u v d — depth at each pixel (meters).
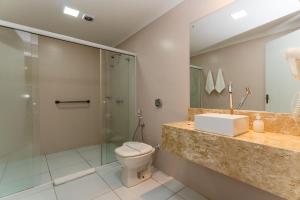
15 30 1.68
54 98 2.76
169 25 1.93
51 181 1.85
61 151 2.84
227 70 1.44
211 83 1.55
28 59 1.87
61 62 2.82
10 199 1.55
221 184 1.47
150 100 2.26
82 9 1.92
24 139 1.90
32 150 1.91
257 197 1.24
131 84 2.62
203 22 1.59
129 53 2.48
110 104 2.80
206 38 1.57
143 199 1.56
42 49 2.63
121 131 2.78
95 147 3.08
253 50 1.27
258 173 0.87
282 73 1.12
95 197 1.59
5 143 1.85
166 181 1.88
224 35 1.45
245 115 1.30
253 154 0.89
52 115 2.75
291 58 0.98
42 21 2.16
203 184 1.62
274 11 1.16
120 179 1.93
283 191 0.78
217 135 1.06
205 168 1.60
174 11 1.87
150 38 2.22
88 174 2.05
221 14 1.45
